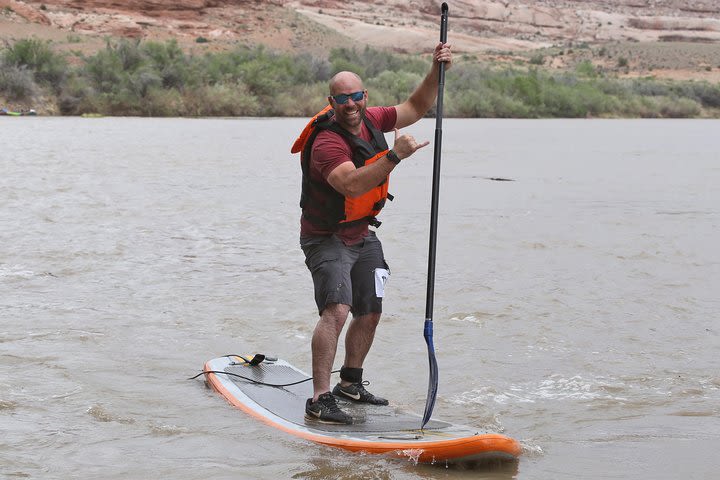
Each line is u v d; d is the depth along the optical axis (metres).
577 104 74.38
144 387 5.66
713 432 4.94
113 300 7.96
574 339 6.88
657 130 49.34
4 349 6.38
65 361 6.14
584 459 4.52
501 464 4.41
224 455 4.50
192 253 10.21
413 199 15.55
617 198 15.96
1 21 81.88
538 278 9.04
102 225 11.97
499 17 190.75
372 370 6.11
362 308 5.22
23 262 9.51
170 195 15.16
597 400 5.52
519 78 72.19
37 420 5.00
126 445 4.65
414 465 4.37
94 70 52.75
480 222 12.74
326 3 171.62
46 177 17.38
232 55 64.12
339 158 4.76
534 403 5.46
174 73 54.19
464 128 46.47
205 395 5.53
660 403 5.46
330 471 4.27
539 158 25.83
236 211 13.49
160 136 31.56
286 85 60.41
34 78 50.78
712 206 14.91
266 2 112.25
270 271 9.27
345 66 68.50
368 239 5.20
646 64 141.75
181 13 100.00
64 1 92.31
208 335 6.90
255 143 28.62
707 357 6.45
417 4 182.75
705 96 90.12
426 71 78.94
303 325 7.20
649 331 7.13
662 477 4.30
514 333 7.03
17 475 4.20
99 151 24.23
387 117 5.28
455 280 8.90
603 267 9.62
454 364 6.24
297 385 5.62
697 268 9.66
